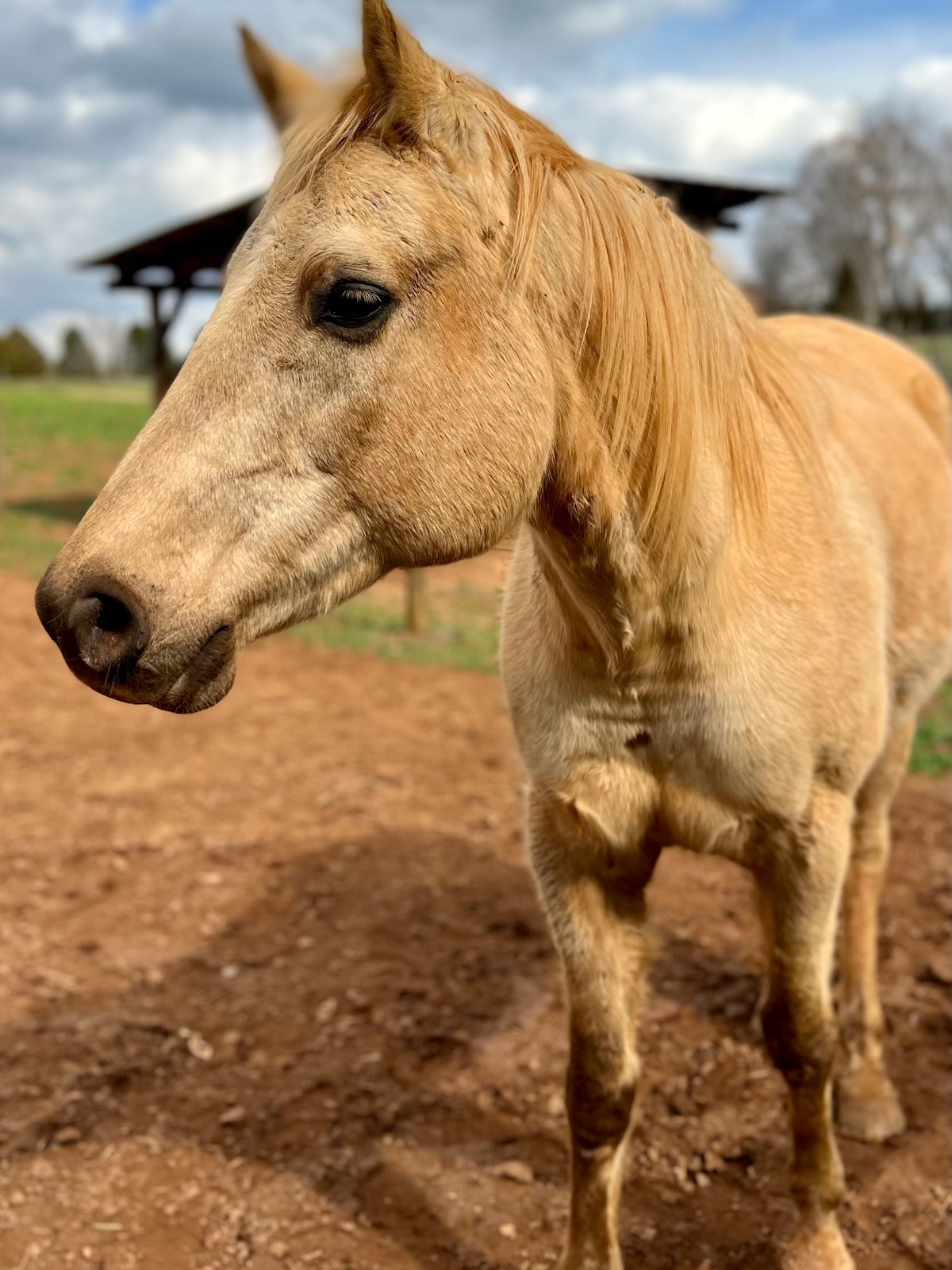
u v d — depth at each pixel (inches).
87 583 60.1
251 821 187.0
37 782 207.3
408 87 62.4
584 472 70.0
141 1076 117.8
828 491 88.6
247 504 63.6
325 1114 111.1
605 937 84.5
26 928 150.6
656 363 69.4
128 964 141.3
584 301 68.4
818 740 81.7
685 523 70.9
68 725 243.6
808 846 82.4
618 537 71.0
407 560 68.7
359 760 218.2
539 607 81.0
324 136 64.4
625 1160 88.2
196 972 139.3
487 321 65.0
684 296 71.8
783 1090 113.3
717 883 159.5
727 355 75.7
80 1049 122.4
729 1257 91.4
